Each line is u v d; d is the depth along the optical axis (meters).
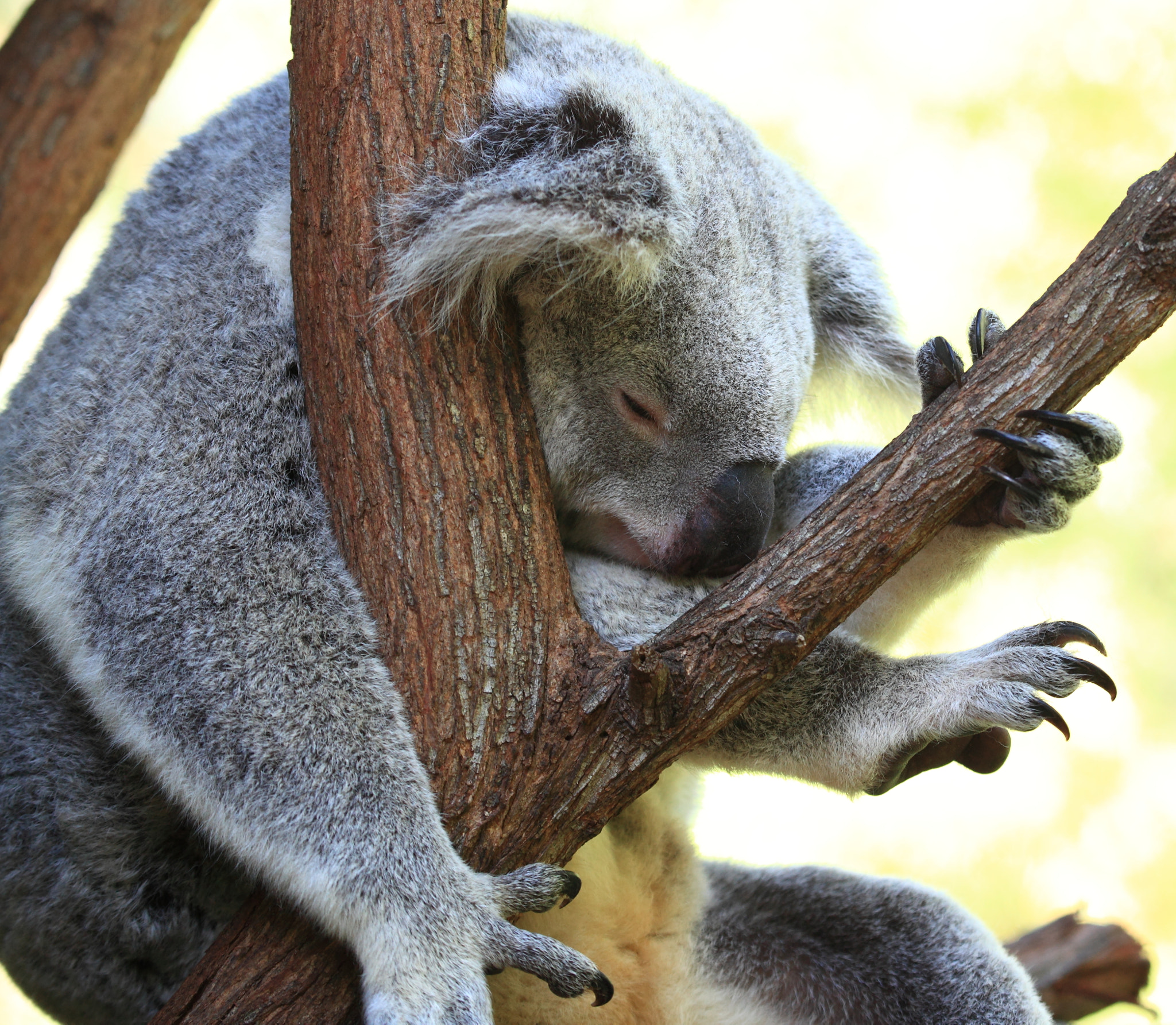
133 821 2.29
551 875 2.19
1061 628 2.25
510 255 2.25
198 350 2.26
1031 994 2.34
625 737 2.20
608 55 2.35
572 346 2.29
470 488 2.21
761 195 2.33
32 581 2.27
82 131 2.39
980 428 2.19
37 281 2.39
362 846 2.20
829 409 2.43
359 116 2.22
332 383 2.22
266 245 2.28
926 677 2.26
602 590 2.29
